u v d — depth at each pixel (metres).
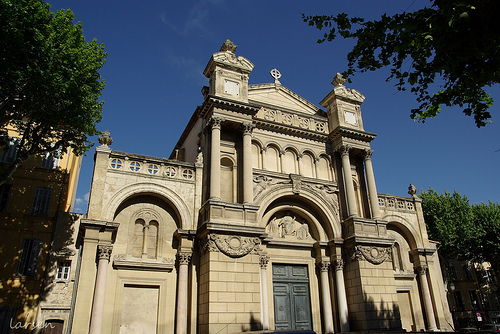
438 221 45.00
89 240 21.03
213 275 21.20
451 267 51.75
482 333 12.57
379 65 11.45
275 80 31.66
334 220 27.52
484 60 10.30
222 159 26.38
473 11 8.95
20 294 23.75
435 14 9.80
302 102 31.95
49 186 28.09
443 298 33.03
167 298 22.20
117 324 20.67
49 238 25.88
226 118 25.69
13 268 24.38
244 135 25.94
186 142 34.97
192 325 21.70
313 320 25.50
